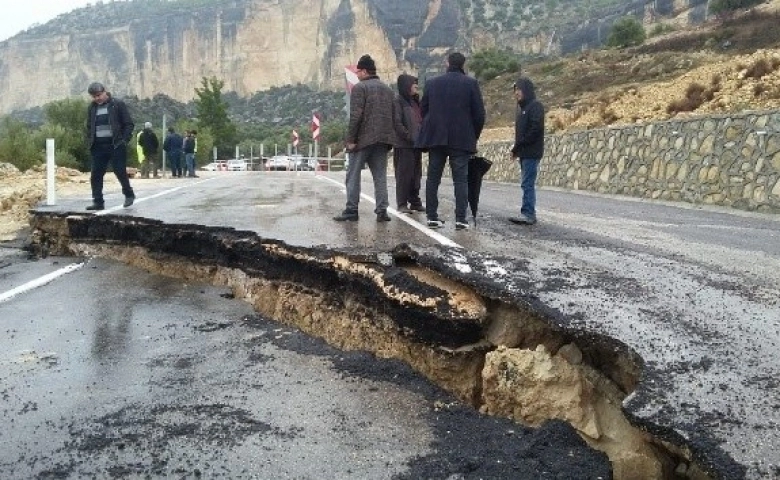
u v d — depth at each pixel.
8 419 4.50
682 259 7.12
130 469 3.80
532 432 4.20
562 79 45.44
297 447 4.04
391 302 5.74
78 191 15.75
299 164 46.34
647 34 60.44
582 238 8.45
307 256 6.95
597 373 4.54
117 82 131.12
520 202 14.10
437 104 8.58
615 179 18.22
